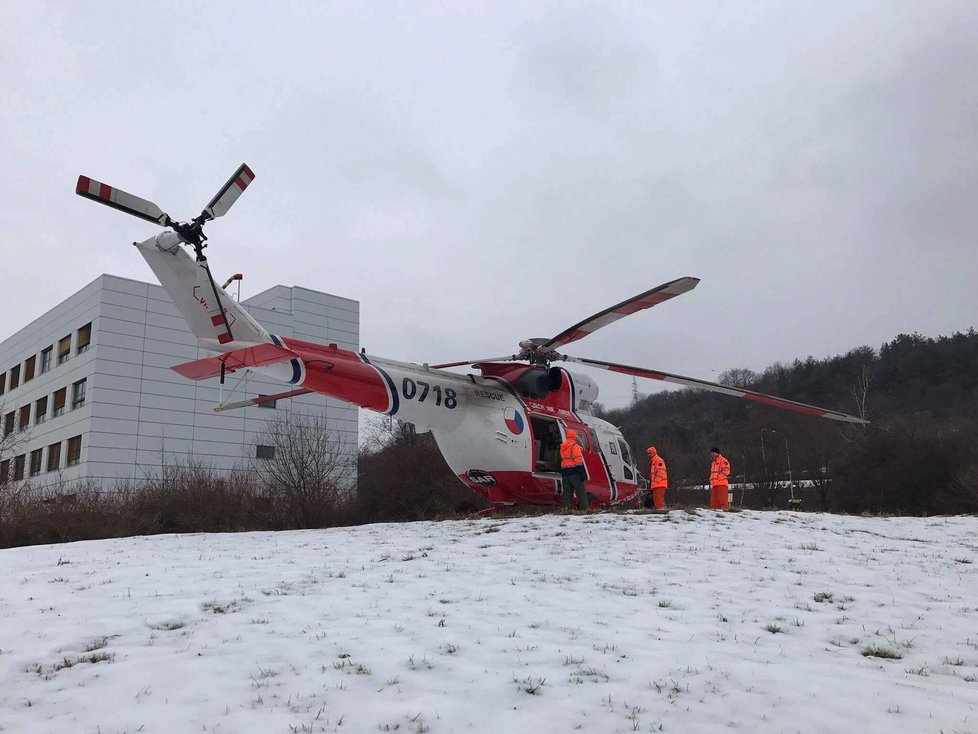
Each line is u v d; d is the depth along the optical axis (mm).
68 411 33938
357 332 39469
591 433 15898
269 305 38312
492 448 13859
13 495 18094
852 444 43969
